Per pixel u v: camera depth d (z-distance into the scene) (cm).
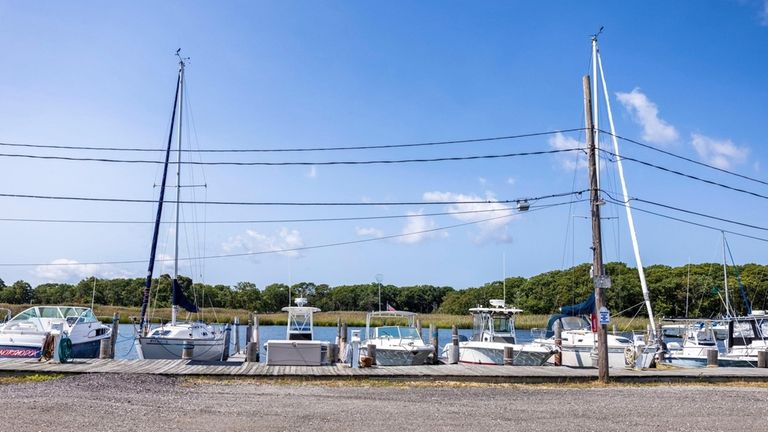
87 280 8069
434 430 1315
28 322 2764
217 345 2652
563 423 1418
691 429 1377
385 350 2638
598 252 2156
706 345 3020
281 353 2369
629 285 6619
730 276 7631
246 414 1452
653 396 1869
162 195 3020
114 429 1253
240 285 8356
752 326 2986
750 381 2247
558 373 2208
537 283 7906
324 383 2053
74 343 2770
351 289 9531
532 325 4941
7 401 1516
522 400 1764
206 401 1619
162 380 1955
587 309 2978
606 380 2148
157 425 1302
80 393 1641
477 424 1388
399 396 1805
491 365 2570
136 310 6644
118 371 2038
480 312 3003
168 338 2583
